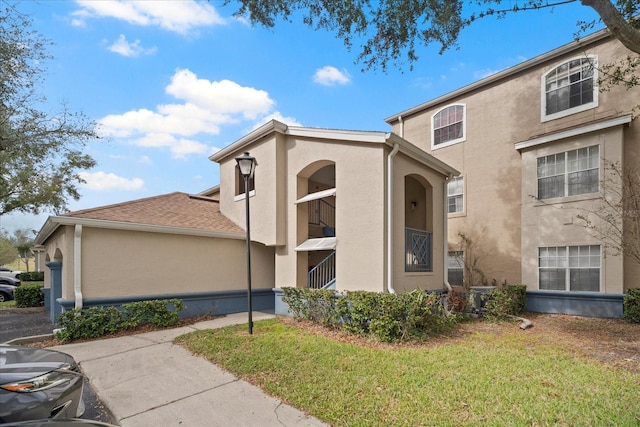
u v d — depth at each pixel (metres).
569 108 11.40
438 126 14.89
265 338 7.12
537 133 12.08
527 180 12.05
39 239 11.62
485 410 3.87
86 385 5.04
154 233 9.76
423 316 7.46
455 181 14.24
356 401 4.14
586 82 11.05
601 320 9.94
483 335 7.82
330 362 5.56
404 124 16.09
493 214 13.04
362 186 8.94
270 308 12.20
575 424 3.54
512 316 9.98
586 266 10.71
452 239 14.15
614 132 10.21
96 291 8.65
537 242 11.73
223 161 13.36
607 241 10.16
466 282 13.54
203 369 5.56
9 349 4.12
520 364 5.50
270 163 10.87
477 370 5.20
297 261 10.35
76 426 2.53
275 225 10.54
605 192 10.24
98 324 7.85
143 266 9.49
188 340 7.22
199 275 10.59
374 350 6.29
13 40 8.96
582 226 10.73
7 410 3.01
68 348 6.94
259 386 4.79
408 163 9.86
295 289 9.24
